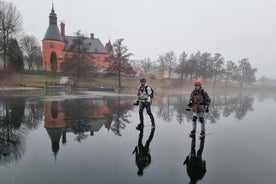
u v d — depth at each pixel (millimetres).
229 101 20078
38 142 5008
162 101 17938
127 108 11969
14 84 32969
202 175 3393
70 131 6219
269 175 3428
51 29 61406
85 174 3309
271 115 10648
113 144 5039
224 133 6535
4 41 36594
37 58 68062
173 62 70562
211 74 67875
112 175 3307
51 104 12398
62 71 48875
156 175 3355
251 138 5918
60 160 3885
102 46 73562
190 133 6414
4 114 8750
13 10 38094
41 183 2971
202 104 6020
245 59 76688
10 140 5129
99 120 8117
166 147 4934
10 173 3285
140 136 5914
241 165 3854
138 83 56375
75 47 44469
